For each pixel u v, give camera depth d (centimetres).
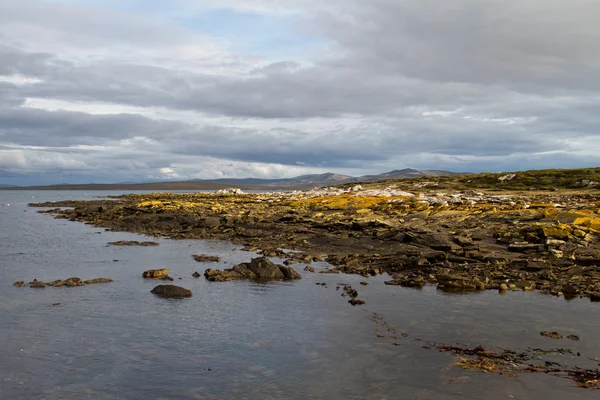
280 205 7944
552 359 1459
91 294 2355
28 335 1744
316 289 2459
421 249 3522
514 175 11262
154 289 2391
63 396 1268
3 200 17038
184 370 1426
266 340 1677
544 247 3247
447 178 12294
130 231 5559
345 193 9688
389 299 2223
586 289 2323
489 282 2522
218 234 5003
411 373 1369
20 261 3356
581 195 7612
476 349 1548
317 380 1336
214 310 2067
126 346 1630
